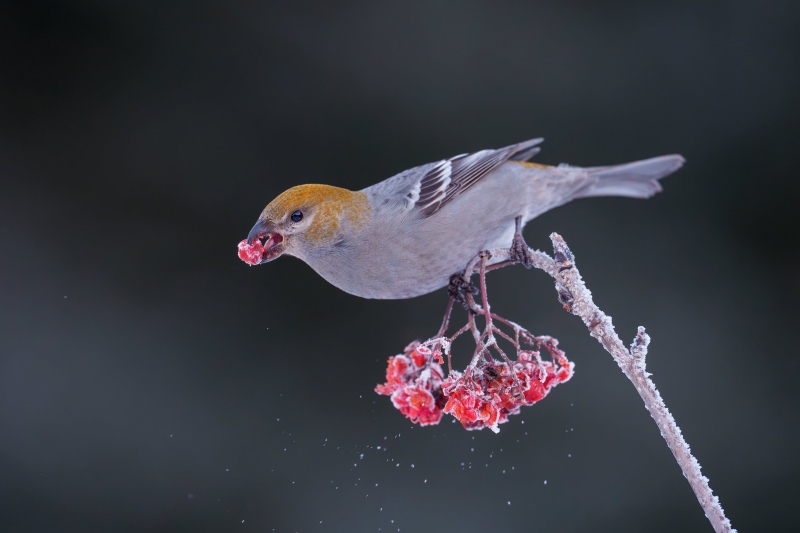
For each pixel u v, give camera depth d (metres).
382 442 3.69
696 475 3.41
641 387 3.43
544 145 3.76
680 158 3.62
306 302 3.73
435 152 3.76
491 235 3.56
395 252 3.53
